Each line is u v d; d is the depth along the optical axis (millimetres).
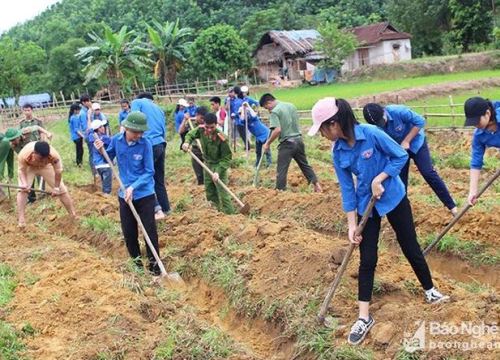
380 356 5203
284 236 7723
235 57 45906
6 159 12031
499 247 7535
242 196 10961
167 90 41344
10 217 11672
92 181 15133
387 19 62938
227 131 17766
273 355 5984
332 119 5004
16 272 7688
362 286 5406
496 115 6305
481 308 5375
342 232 9086
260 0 70938
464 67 40125
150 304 6324
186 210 10617
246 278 7078
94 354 5434
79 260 7715
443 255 7762
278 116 10516
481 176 11742
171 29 44906
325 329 5688
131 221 7617
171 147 19484
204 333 5836
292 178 12781
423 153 7629
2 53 50406
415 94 28188
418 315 5371
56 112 40281
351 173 5301
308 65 48594
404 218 5438
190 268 7930
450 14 51469
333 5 70062
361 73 43250
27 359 5492
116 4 72312
